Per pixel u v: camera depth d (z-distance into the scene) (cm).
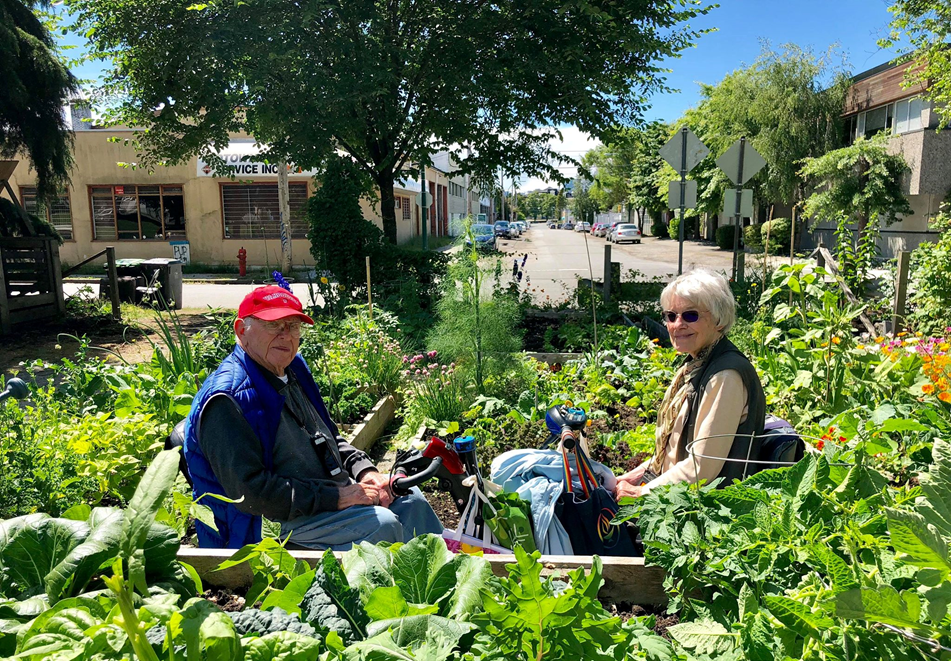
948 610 129
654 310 1052
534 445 449
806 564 180
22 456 335
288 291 287
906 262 788
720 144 3300
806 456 203
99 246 2548
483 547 261
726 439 277
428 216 4159
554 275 2230
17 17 1259
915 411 310
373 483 287
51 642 114
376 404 579
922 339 517
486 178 1388
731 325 303
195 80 1168
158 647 123
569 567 235
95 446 384
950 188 2402
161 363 511
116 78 1309
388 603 148
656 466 319
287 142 1198
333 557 169
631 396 551
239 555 170
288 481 269
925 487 140
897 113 2662
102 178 2500
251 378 274
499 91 1181
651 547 210
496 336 571
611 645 144
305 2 1094
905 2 1650
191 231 2545
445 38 1235
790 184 3052
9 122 1269
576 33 1210
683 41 1310
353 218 1084
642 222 6912
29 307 1177
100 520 157
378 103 1259
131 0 1128
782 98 3002
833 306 460
